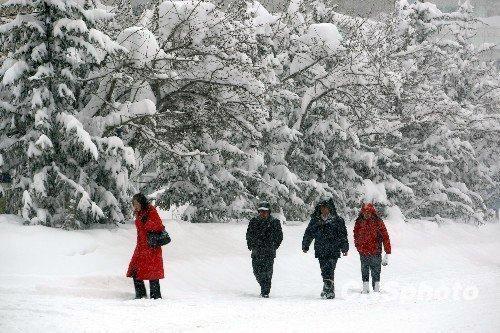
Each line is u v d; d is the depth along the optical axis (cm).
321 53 4525
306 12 4959
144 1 4141
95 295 2133
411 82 5694
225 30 3753
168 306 1908
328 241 2423
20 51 3014
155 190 4150
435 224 5409
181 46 3688
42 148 2900
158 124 3650
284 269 3362
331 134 4772
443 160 6028
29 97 3097
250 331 1505
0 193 3077
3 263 2397
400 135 5403
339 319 1727
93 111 3319
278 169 4506
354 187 5269
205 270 2978
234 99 3731
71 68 3102
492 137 7094
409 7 6806
